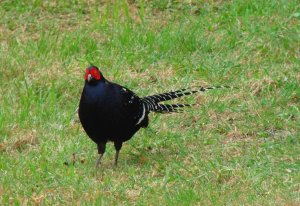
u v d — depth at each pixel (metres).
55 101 14.24
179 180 11.30
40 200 10.75
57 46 16.36
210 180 11.27
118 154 11.95
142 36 16.64
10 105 14.05
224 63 15.58
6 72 15.30
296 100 14.16
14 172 11.56
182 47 16.30
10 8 18.36
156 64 15.76
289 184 10.99
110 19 17.88
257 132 13.06
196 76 15.14
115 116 11.30
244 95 14.35
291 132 13.02
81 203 10.65
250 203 10.35
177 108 13.52
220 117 13.64
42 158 12.11
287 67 15.28
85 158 12.23
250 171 11.39
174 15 18.03
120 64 15.67
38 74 15.14
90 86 11.23
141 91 14.72
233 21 17.28
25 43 16.72
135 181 11.32
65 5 18.50
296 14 17.16
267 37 16.36
